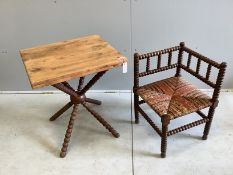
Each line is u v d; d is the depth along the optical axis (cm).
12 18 209
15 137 197
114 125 205
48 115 218
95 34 217
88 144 189
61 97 239
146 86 188
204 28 213
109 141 191
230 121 206
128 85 239
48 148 187
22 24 212
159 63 184
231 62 228
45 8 206
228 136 193
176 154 180
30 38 218
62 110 206
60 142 192
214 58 227
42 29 215
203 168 170
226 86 239
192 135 194
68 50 175
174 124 205
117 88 241
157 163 174
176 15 208
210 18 209
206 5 203
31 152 184
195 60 226
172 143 188
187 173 167
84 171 170
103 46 179
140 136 195
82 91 190
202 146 185
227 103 225
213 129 199
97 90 243
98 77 184
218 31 214
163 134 167
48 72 151
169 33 216
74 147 187
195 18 209
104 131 200
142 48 222
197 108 165
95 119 212
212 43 220
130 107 224
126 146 187
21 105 230
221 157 177
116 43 220
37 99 237
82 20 211
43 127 206
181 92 179
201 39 218
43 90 243
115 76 234
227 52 224
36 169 172
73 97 189
